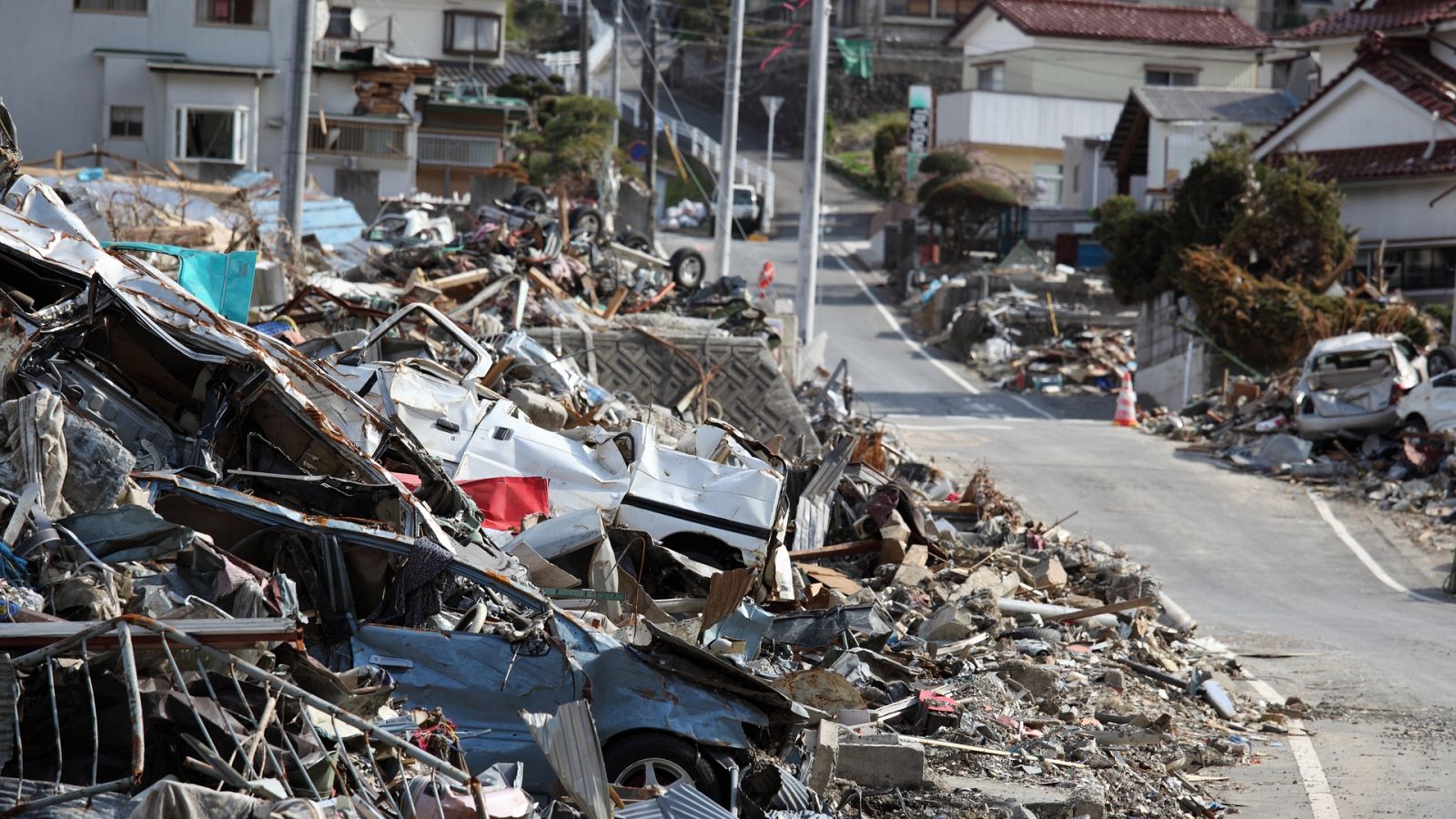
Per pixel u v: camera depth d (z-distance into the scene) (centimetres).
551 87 13688
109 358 2030
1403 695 2825
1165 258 8650
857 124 18812
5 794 1102
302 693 1268
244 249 4553
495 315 4506
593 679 1622
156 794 1076
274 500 1930
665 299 5978
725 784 1603
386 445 2125
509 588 1675
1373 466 5684
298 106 4494
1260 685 2872
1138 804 1975
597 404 3544
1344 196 8862
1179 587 4075
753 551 2566
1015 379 9125
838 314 11594
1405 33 9262
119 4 8531
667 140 16800
